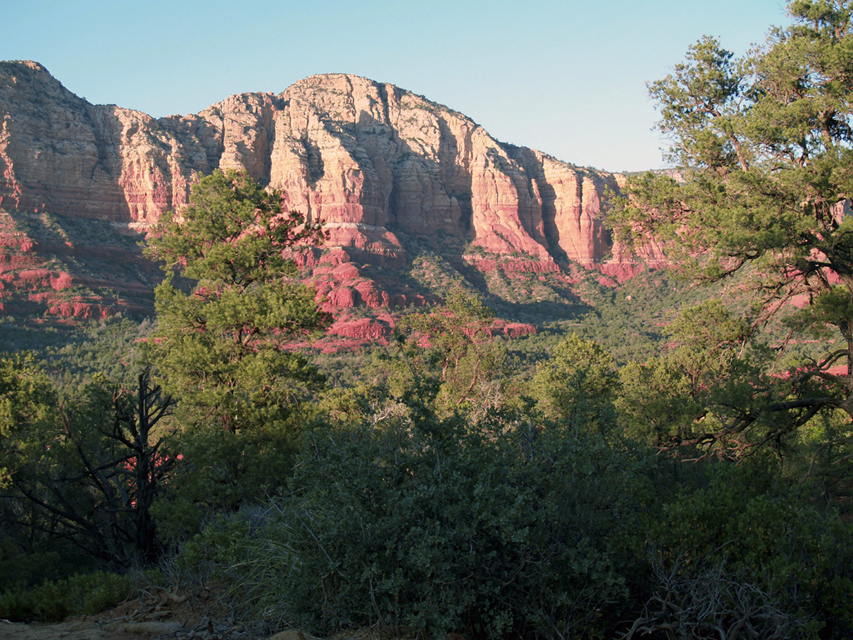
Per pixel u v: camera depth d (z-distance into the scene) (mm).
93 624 7090
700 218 15742
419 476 6828
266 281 25047
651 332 125188
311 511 6984
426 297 145625
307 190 162625
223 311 21750
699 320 17734
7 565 15102
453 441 7348
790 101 15867
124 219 152500
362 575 6105
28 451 18016
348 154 166500
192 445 16000
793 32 15344
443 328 40469
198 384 21109
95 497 19766
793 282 16547
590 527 6902
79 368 81625
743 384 15508
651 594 7023
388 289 139125
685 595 6242
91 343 99375
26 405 24125
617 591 6422
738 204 15000
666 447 16172
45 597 7844
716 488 7898
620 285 182000
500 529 6215
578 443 7137
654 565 6535
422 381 7863
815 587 6684
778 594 6289
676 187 16594
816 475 17641
